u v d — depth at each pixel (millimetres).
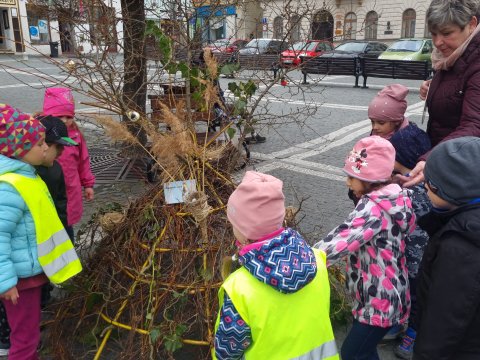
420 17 30266
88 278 2918
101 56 3994
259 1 4211
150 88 4926
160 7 4027
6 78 15016
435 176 1778
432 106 2986
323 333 1828
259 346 1734
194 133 3016
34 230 2400
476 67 2701
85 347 2824
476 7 2664
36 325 2545
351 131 8797
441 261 1719
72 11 4035
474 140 1764
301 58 4203
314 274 1760
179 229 2703
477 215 1675
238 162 3502
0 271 2248
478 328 1694
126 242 2830
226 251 2578
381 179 2240
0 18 18906
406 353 2793
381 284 2275
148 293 2680
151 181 4535
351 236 2205
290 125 9188
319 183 5926
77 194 3594
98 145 7348
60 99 3443
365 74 15039
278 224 1802
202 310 2562
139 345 2641
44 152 2473
